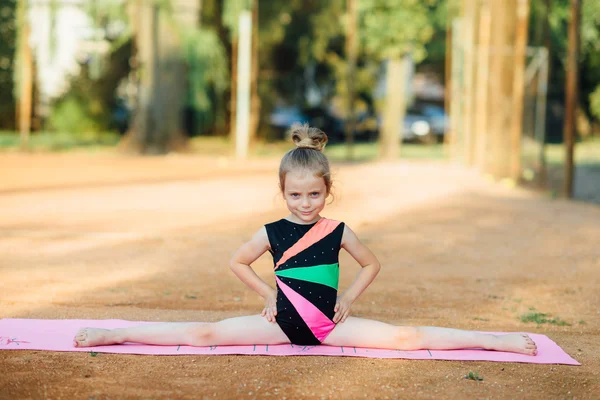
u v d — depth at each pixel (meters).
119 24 19.94
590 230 8.01
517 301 4.90
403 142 24.84
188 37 18.39
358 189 11.46
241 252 3.62
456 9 20.91
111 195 10.28
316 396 3.01
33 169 13.78
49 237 6.88
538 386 3.19
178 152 18.66
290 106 26.89
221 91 23.20
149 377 3.19
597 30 20.41
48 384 3.10
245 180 12.68
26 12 17.39
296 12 24.42
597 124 26.06
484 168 14.34
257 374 3.24
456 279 5.55
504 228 8.05
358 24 18.95
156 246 6.58
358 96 26.09
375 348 3.63
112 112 24.58
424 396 3.04
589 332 4.17
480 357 3.55
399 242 7.07
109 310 4.38
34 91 23.34
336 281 3.62
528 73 14.38
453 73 17.02
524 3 12.67
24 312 4.26
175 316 4.28
